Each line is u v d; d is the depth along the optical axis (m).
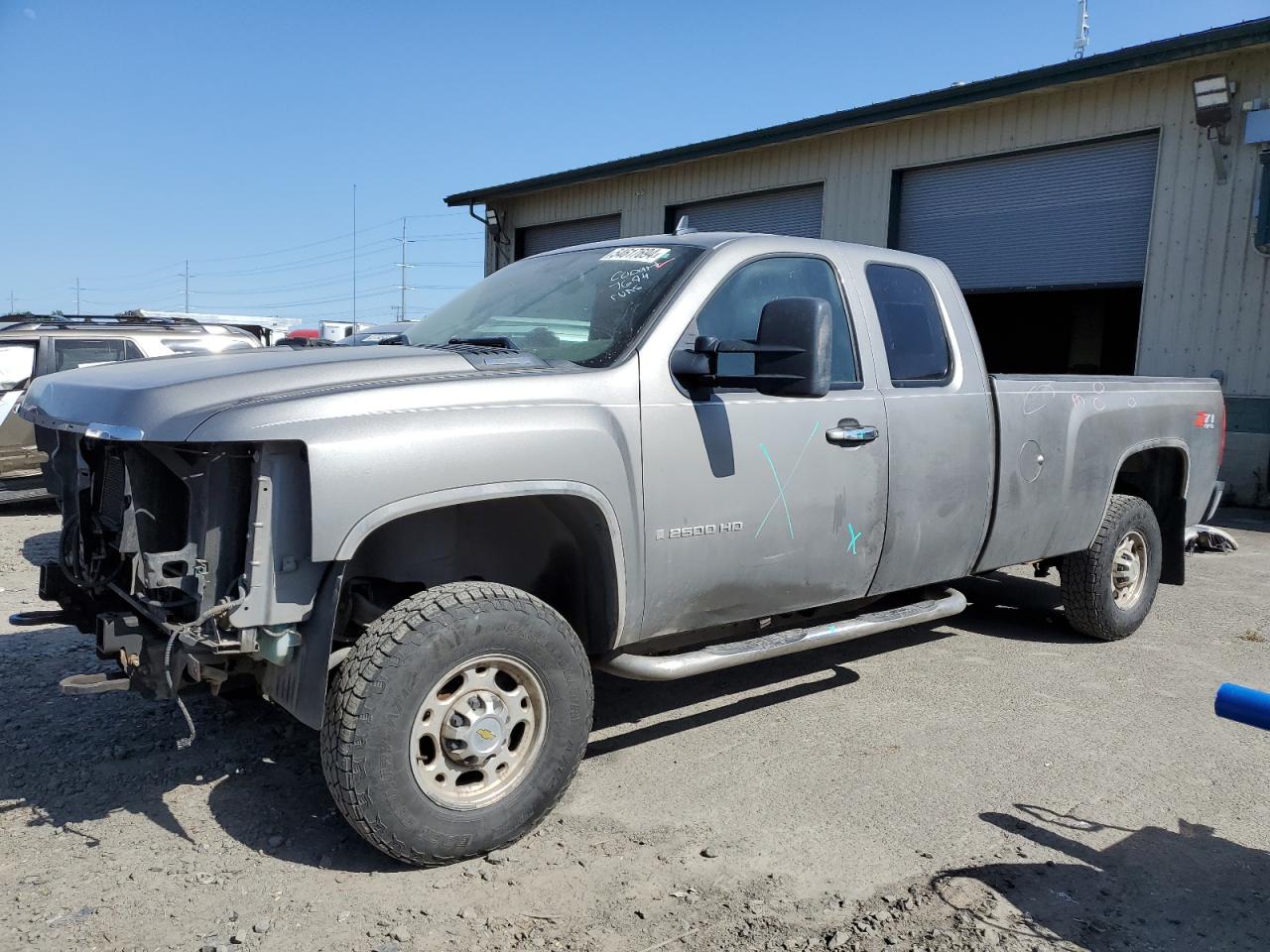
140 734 4.16
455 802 3.12
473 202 23.83
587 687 3.36
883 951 2.77
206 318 13.31
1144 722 4.58
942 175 15.63
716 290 3.88
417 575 3.52
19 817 3.44
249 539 2.86
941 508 4.58
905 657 5.54
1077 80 13.23
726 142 17.59
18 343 10.21
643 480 3.52
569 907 2.96
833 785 3.83
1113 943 2.85
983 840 3.42
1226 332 12.45
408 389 3.08
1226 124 12.26
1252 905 3.06
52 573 3.88
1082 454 5.37
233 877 3.07
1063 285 14.28
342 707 2.92
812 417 4.02
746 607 3.96
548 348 3.83
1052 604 6.77
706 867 3.21
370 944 2.75
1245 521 11.23
